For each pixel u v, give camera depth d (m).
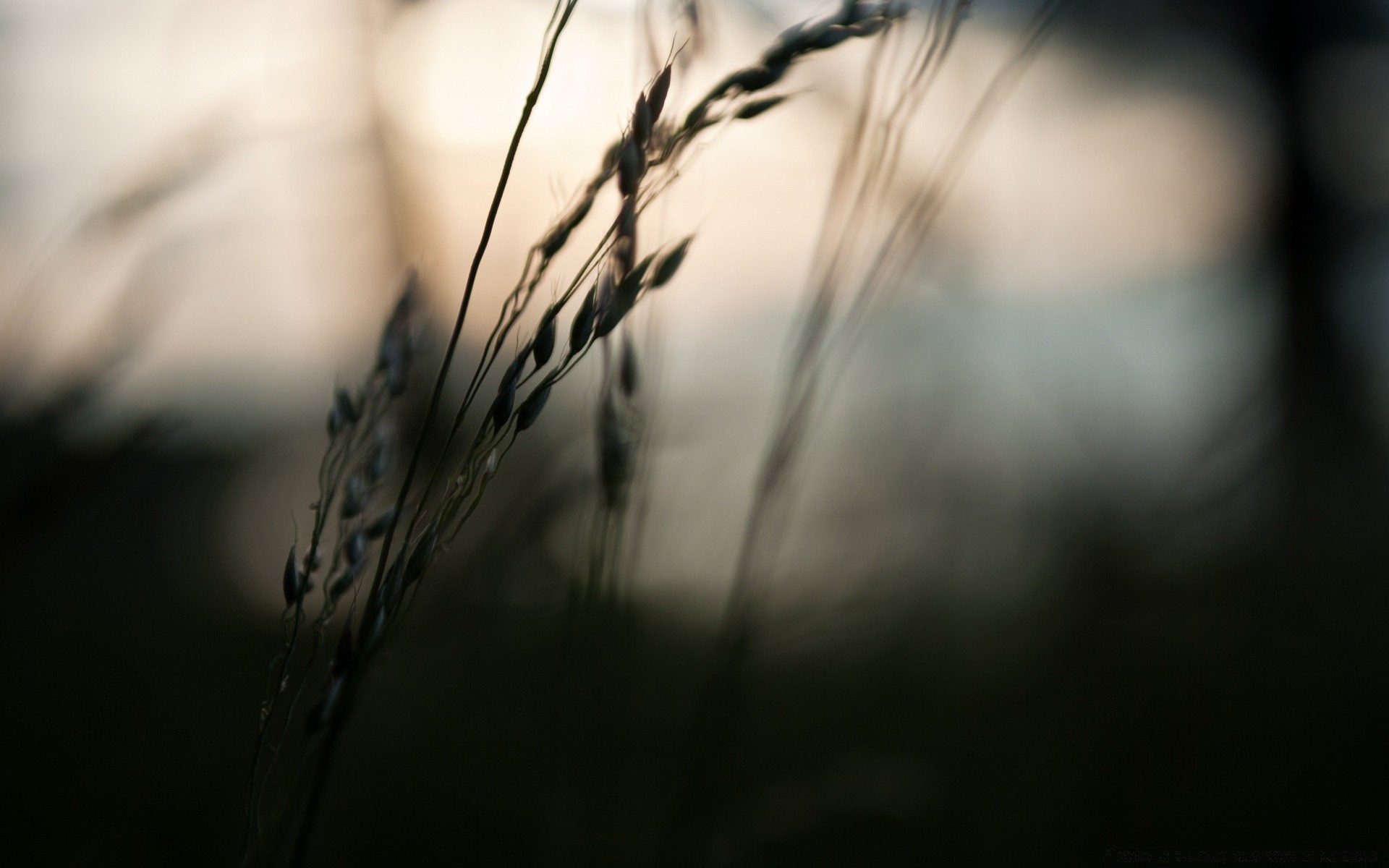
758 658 0.53
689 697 0.49
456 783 0.44
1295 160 1.14
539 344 0.25
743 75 0.26
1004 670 0.60
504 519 0.48
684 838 0.36
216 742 0.47
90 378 0.38
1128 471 0.64
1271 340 1.06
